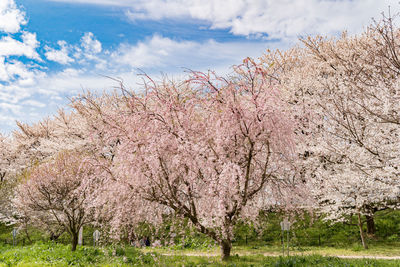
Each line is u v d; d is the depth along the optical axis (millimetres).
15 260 12750
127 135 9445
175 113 9609
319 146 12656
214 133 9586
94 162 10070
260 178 10523
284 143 9484
